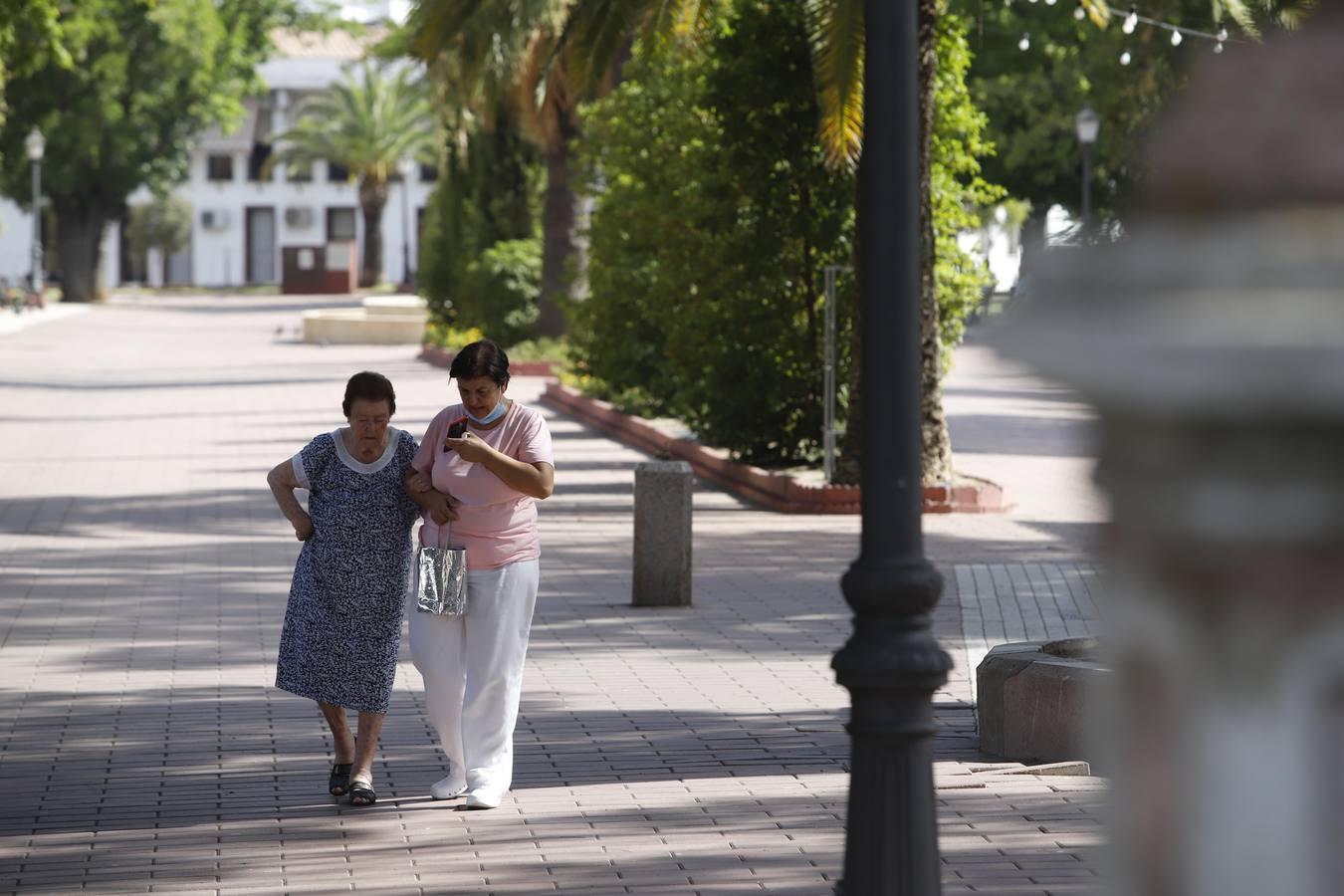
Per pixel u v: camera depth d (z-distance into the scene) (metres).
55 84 135.75
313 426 53.75
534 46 60.75
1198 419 1.39
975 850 12.27
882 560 7.31
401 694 18.52
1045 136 82.75
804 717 17.19
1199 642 1.44
